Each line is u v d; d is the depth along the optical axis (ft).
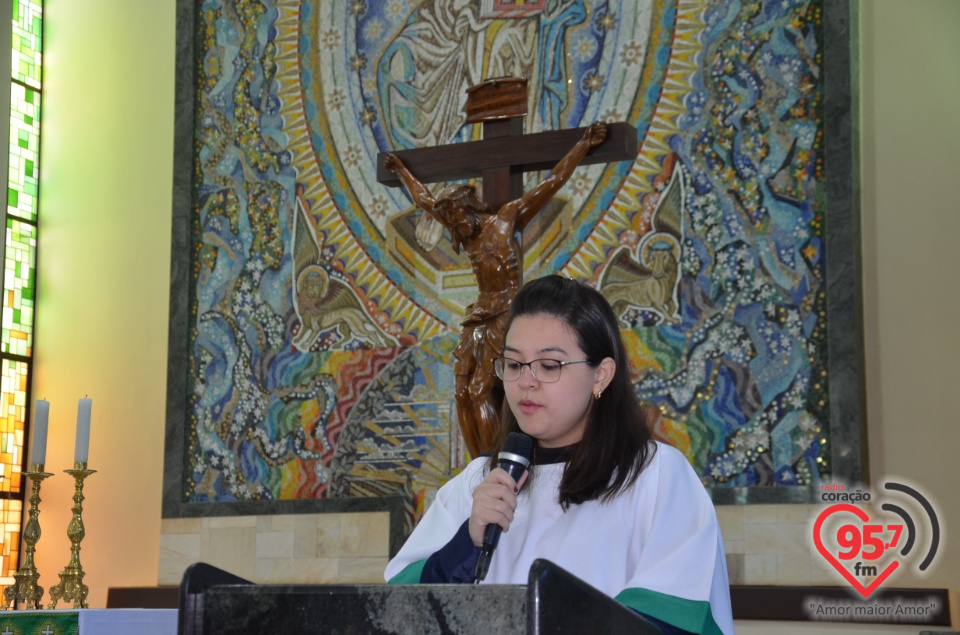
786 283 21.43
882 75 21.59
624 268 22.88
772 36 22.30
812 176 21.54
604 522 8.73
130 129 28.94
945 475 19.86
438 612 6.02
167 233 27.99
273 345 25.96
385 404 24.64
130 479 27.17
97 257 28.71
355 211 25.72
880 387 20.70
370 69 26.13
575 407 8.94
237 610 6.50
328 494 24.79
